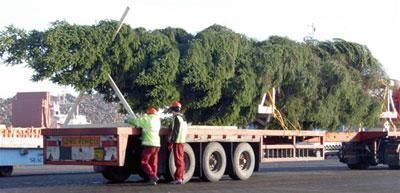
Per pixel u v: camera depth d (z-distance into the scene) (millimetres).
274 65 19922
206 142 17281
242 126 20562
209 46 18594
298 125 21500
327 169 24781
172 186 15805
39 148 23219
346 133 23531
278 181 17719
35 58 16516
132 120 16188
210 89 18531
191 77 17938
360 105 23062
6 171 22047
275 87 20453
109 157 15641
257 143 18984
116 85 17812
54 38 16391
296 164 29938
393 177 19719
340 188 15742
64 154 16328
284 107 21203
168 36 18734
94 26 17141
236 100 19312
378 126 25062
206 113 19906
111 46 17203
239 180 18047
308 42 22984
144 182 17422
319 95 21812
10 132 22266
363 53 23625
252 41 20484
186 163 16859
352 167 25078
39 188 15172
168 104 18062
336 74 21797
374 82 23906
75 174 22219
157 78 17484
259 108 20125
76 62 16734
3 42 16625
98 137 15812
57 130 16422
